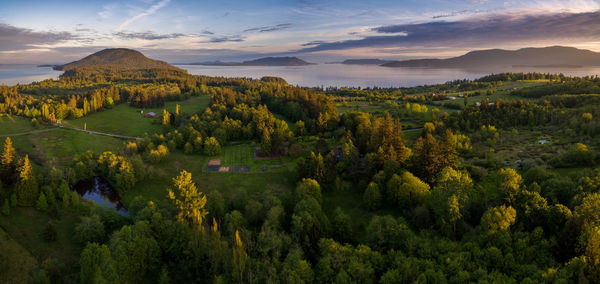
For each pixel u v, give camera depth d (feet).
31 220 254.06
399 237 186.29
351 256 171.12
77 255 220.64
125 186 320.91
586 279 128.26
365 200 259.19
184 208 227.20
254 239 203.31
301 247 194.29
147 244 195.52
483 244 170.71
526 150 351.87
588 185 201.87
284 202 249.75
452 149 286.25
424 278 145.07
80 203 284.82
